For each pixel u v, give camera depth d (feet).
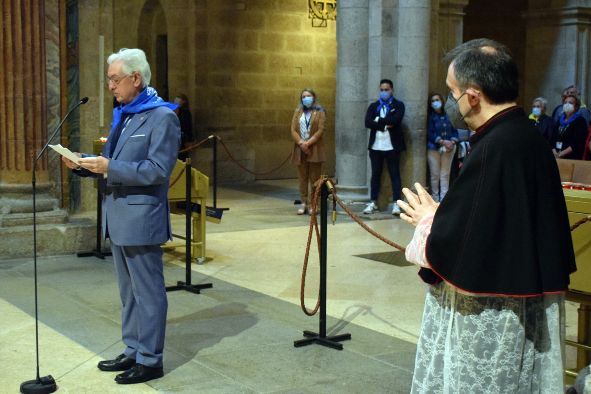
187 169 24.29
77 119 31.37
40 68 29.19
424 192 10.47
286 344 19.24
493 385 9.29
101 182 16.28
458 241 9.20
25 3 28.73
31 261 28.27
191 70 55.83
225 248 31.50
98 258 28.99
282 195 49.37
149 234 15.84
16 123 28.91
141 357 16.57
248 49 57.11
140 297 16.39
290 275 26.96
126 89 16.07
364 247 32.14
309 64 59.82
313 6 59.52
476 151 9.30
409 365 17.83
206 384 16.42
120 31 59.93
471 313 9.34
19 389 16.02
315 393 15.99
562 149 37.60
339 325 21.02
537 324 9.47
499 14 64.18
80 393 15.84
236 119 56.90
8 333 19.84
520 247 9.05
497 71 9.37
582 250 14.58
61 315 21.52
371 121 40.04
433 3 44.14
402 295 24.48
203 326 20.67
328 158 61.57
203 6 55.31
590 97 53.98
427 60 41.16
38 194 29.40
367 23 41.37
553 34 53.62
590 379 11.14
